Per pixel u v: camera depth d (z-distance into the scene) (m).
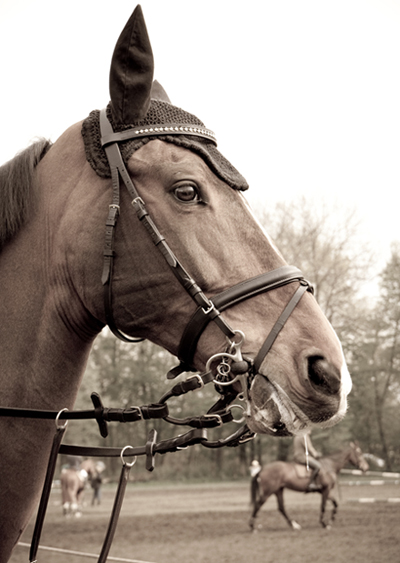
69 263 1.89
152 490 29.17
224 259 1.76
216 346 1.73
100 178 1.89
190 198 1.79
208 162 1.84
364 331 40.62
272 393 1.65
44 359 1.92
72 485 17.84
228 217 1.80
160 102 1.97
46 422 1.90
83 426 44.56
